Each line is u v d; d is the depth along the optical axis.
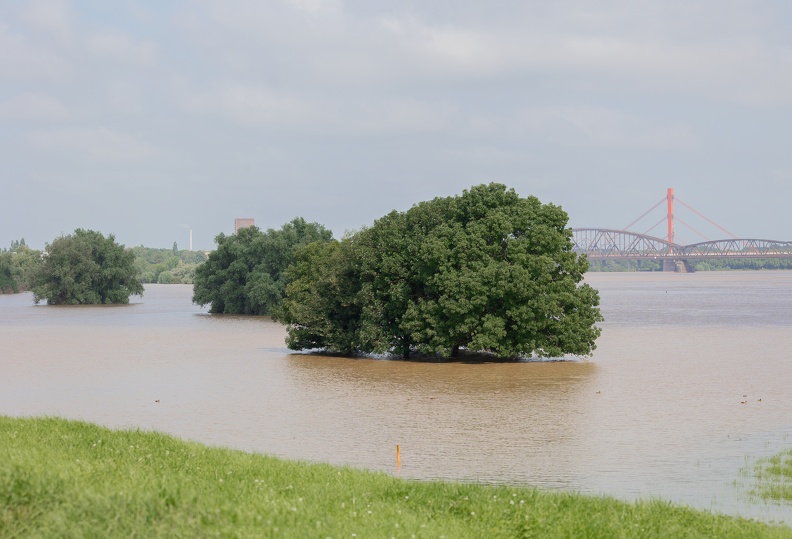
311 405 47.84
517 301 67.06
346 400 49.75
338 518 16.91
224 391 53.59
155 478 18.73
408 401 49.31
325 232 137.25
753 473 30.73
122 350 81.25
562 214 70.00
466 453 34.72
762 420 42.22
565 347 67.81
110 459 21.50
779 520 24.16
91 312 149.75
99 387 55.53
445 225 70.38
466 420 42.81
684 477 30.28
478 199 71.31
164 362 70.69
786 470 31.05
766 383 56.12
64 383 57.53
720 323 113.88
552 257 68.44
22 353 78.62
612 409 46.03
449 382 57.53
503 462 33.03
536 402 48.66
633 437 38.03
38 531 13.82
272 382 57.91
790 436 37.97
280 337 96.12
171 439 27.17
